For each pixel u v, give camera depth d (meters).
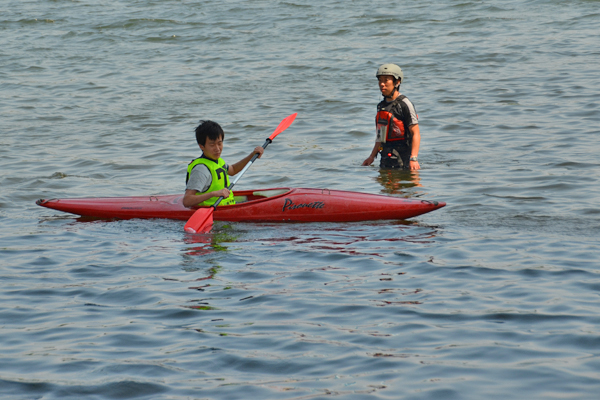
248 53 66.25
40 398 10.78
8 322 13.92
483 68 54.25
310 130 38.38
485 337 12.70
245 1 97.81
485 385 10.88
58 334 13.27
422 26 75.56
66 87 54.25
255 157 24.33
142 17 88.31
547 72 50.91
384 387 10.90
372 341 12.66
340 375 11.34
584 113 38.53
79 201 23.23
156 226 21.84
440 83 49.78
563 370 11.27
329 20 81.69
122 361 12.02
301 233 20.70
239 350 12.38
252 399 10.59
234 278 16.45
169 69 60.59
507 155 30.95
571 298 14.52
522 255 17.64
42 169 30.78
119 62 64.62
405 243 19.23
